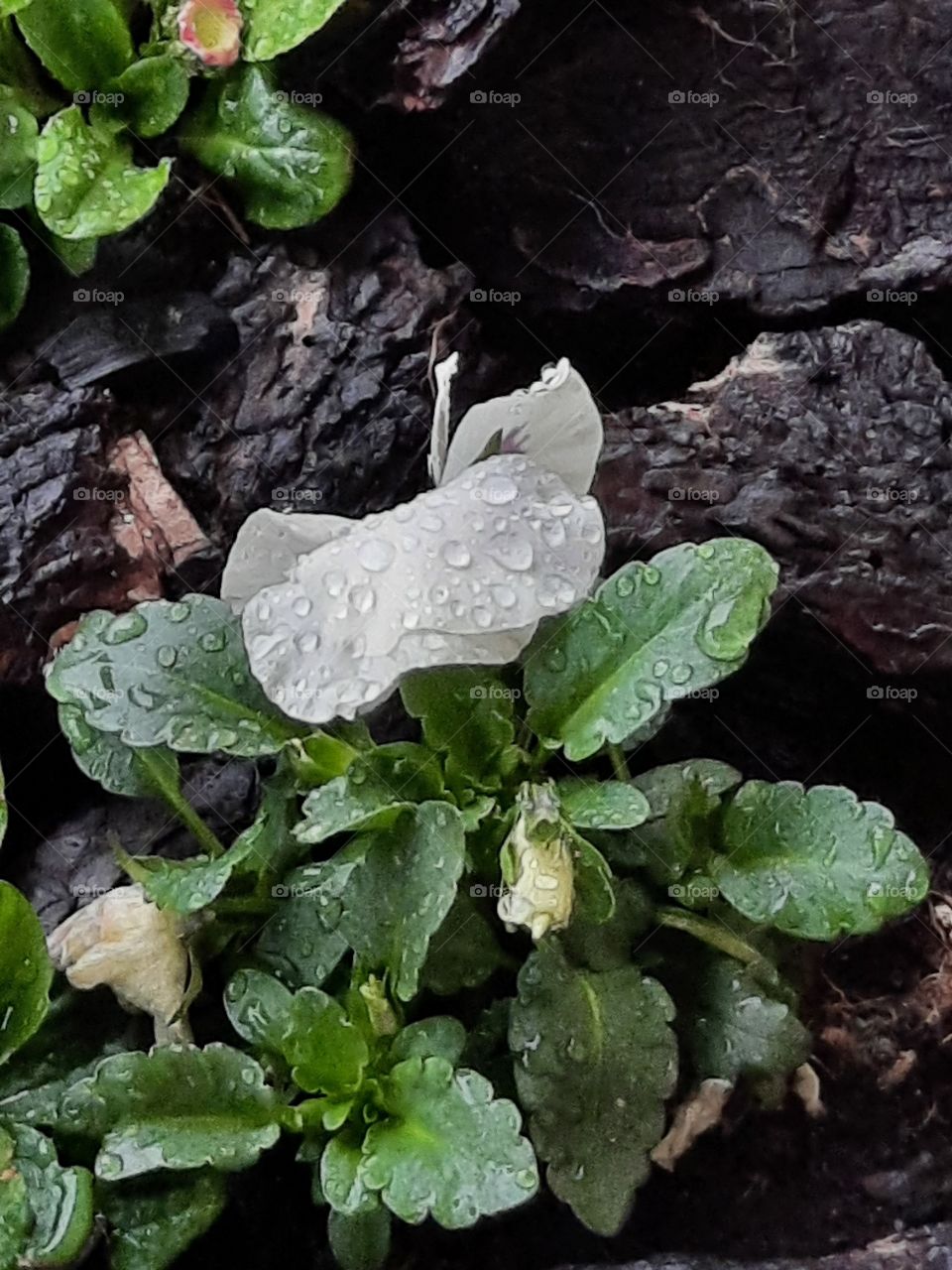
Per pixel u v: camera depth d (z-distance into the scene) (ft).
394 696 0.90
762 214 1.01
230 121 1.00
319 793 0.73
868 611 0.87
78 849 0.87
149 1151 0.68
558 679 0.76
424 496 0.71
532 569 0.69
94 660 0.76
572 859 0.70
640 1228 0.81
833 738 0.91
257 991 0.72
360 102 0.99
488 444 0.76
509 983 0.79
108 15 0.99
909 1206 0.83
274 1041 0.72
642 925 0.76
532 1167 0.65
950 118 1.00
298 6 0.97
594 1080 0.71
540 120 1.00
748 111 1.00
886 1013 0.89
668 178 1.02
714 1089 0.79
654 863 0.77
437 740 0.76
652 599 0.75
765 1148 0.84
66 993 0.79
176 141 1.01
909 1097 0.87
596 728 0.74
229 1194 0.79
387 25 0.97
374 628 0.69
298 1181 0.80
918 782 0.92
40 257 1.00
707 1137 0.83
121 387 0.97
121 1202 0.72
